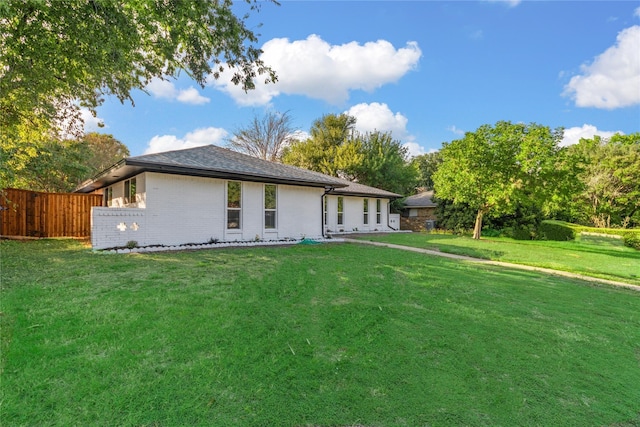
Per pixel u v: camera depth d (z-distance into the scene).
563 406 2.47
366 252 10.03
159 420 2.03
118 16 6.01
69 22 6.21
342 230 18.95
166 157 10.07
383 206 21.80
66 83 8.14
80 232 13.76
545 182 15.02
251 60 8.51
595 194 21.22
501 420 2.25
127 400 2.18
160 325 3.41
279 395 2.37
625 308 5.39
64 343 2.92
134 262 6.79
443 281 6.46
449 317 4.30
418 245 13.02
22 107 8.43
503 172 15.38
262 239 12.22
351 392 2.47
